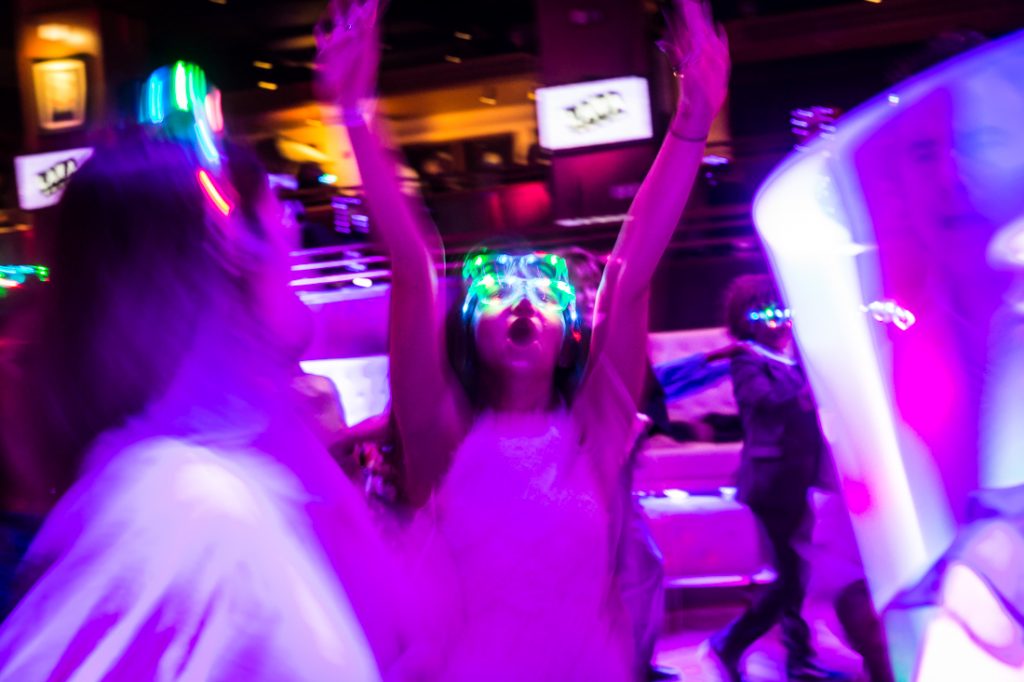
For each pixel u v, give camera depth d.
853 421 3.89
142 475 0.88
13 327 1.35
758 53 13.70
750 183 10.46
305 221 9.98
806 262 5.64
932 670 1.96
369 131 1.84
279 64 15.25
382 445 2.06
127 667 0.82
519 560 1.83
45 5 12.31
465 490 1.90
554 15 11.11
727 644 4.31
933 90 4.98
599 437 2.02
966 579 1.93
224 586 0.85
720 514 5.80
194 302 0.96
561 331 2.05
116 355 0.94
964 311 3.56
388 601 1.51
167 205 0.96
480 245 2.12
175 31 13.62
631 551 2.26
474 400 2.05
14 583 0.93
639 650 2.36
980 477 2.39
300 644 0.87
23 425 1.00
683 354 7.48
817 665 4.24
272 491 0.95
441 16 14.31
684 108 1.93
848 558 3.80
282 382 1.07
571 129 10.84
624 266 2.02
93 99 12.20
